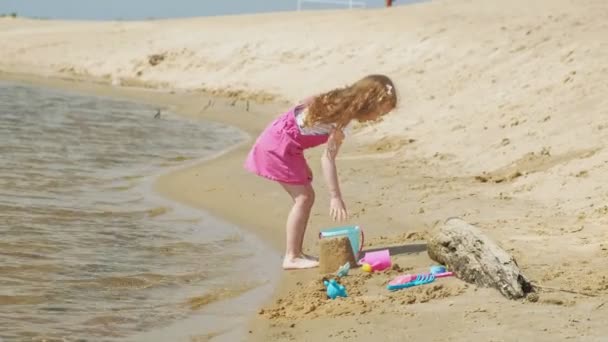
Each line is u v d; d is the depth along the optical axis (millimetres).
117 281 7824
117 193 11953
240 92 27609
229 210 10844
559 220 9227
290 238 8383
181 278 7973
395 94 8125
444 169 12828
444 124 16047
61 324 6645
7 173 12750
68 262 8336
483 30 23922
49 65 37406
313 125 8195
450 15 27656
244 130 19516
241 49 31688
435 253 7734
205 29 36406
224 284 7812
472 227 7297
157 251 8906
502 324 6031
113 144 16469
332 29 30297
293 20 34375
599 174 10711
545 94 15867
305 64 28344
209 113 22641
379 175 12453
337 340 6043
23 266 8141
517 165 12258
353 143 15711
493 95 17297
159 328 6613
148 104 24734
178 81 31484
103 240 9242
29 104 22500
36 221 9898
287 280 7922
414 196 10977
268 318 6754
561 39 20359
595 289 6688
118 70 34719
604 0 24672
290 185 8398
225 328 6594
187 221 10336
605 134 12516
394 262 8008
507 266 6707
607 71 16016
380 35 27672
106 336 6410
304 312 6766
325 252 8008
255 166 8516
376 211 10281
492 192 10930
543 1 26016
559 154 12281
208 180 12766
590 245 8047
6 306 7023
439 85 20219
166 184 12641
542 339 5723
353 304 6766
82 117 20359
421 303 6672
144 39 37500
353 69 25984
